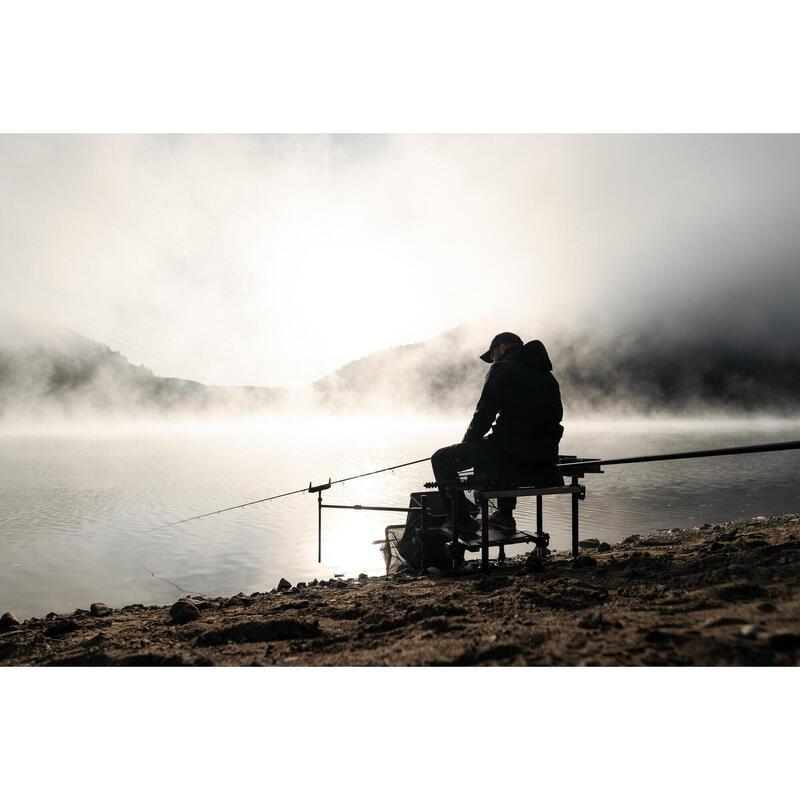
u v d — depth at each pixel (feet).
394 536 22.74
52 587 24.44
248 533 37.11
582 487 16.30
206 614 14.39
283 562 28.43
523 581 13.66
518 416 15.37
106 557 30.45
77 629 13.87
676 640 8.13
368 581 18.92
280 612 13.51
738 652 7.43
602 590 11.69
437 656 8.73
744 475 69.26
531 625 9.68
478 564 17.37
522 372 15.47
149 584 24.75
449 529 18.30
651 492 52.44
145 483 70.90
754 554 12.76
